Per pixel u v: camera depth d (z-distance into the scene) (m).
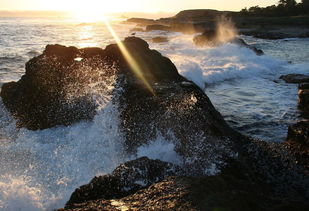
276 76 15.03
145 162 4.69
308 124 6.58
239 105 10.16
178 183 3.85
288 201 4.32
